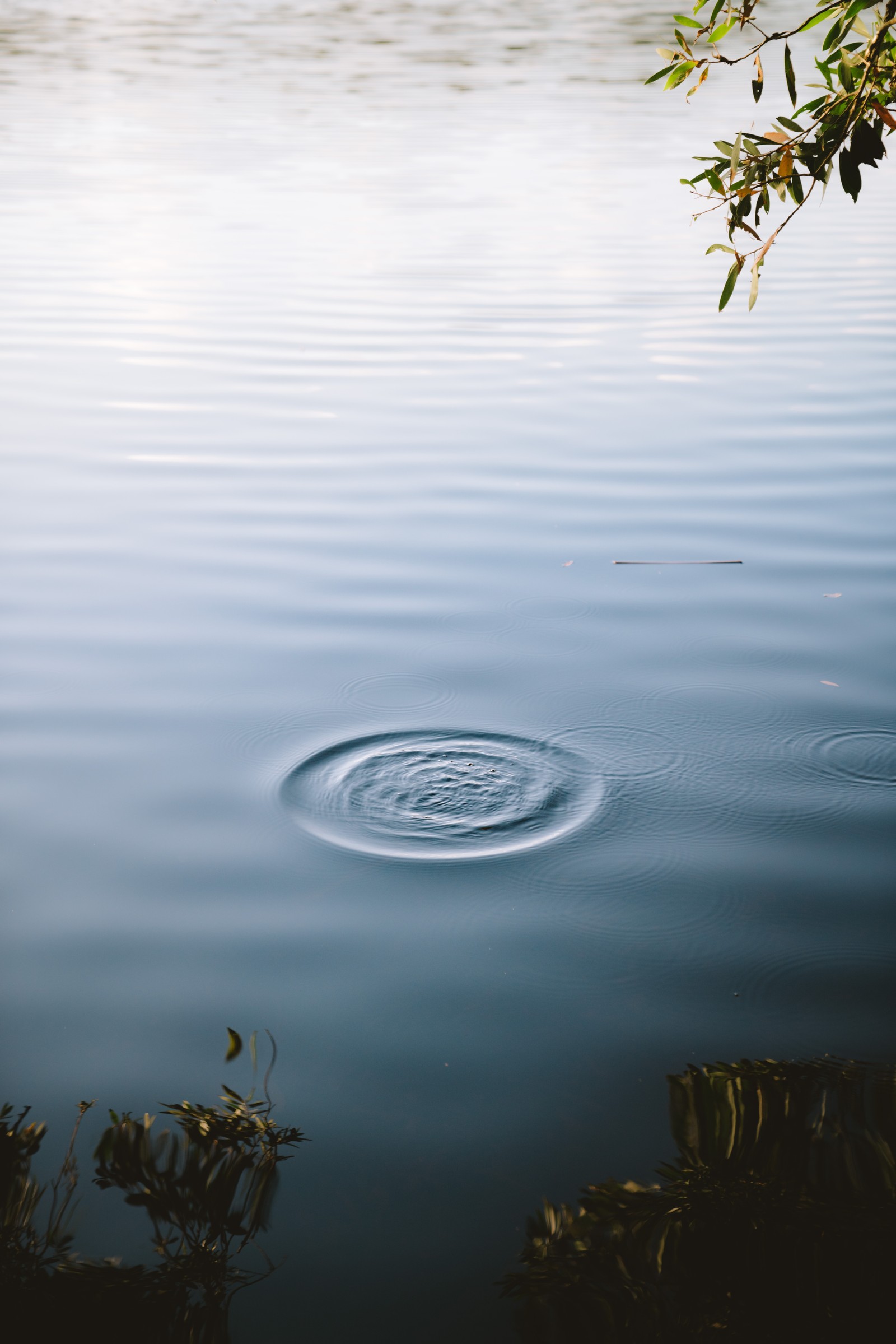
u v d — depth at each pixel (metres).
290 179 17.16
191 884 4.05
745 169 3.52
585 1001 3.47
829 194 17.02
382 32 34.34
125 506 7.43
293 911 3.90
